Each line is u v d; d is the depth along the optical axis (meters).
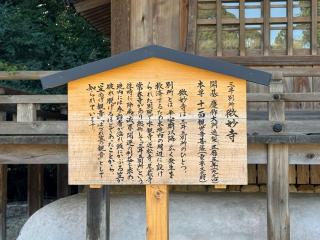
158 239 3.78
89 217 4.80
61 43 15.30
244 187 6.22
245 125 3.67
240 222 5.58
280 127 4.70
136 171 3.76
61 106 9.57
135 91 3.76
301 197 5.94
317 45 6.57
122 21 6.54
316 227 5.51
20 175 15.60
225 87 3.69
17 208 13.96
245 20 6.62
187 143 3.72
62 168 9.72
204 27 6.72
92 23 10.41
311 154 4.80
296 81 6.54
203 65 3.65
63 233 5.71
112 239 5.54
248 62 6.52
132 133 3.77
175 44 6.44
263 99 4.75
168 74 3.73
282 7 6.62
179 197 5.95
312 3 6.54
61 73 3.76
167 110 3.74
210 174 3.70
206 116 3.71
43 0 15.59
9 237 10.22
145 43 6.48
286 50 6.57
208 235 5.51
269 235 4.71
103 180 3.79
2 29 13.66
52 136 4.96
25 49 14.52
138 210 5.79
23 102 5.08
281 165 4.77
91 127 3.80
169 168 3.73
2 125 5.09
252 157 4.82
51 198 15.08
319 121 4.70
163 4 6.49
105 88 3.79
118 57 3.71
